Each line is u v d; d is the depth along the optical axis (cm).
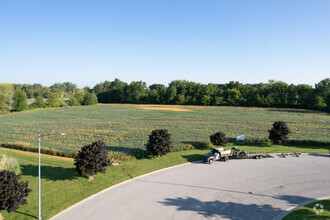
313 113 9725
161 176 2892
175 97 14838
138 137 5206
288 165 3325
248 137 5097
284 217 1889
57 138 5134
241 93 14275
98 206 2122
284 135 4328
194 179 2791
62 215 1972
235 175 2923
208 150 4156
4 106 10019
